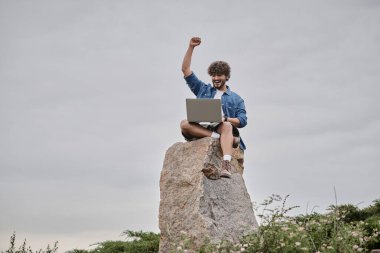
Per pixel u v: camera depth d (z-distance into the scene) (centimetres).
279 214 596
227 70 682
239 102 679
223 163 635
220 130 654
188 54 684
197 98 639
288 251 552
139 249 907
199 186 622
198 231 600
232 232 617
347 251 568
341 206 822
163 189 651
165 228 633
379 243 643
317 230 615
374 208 820
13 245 806
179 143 671
